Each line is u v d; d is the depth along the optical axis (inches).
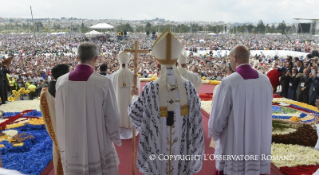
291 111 289.9
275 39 2888.8
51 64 1044.5
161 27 3671.3
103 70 225.6
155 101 101.3
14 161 161.2
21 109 292.7
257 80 113.4
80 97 107.3
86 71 109.4
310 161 166.1
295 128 227.5
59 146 115.8
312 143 196.2
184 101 101.0
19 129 220.7
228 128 115.0
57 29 4744.1
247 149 113.8
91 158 110.8
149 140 103.6
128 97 218.7
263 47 1985.7
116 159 122.3
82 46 110.3
